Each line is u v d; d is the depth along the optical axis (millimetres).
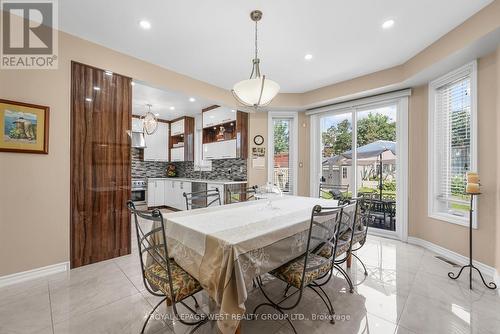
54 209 2221
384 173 3564
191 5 1900
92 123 2447
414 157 3162
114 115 2605
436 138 2926
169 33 2301
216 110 4762
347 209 2127
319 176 4254
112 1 1847
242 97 1950
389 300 1833
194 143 5754
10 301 1771
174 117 5871
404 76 2951
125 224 2717
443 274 2266
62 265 2271
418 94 3119
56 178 2229
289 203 2500
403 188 3246
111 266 2408
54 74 2201
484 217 2273
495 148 2176
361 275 2250
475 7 1939
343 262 2453
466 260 2463
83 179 2398
